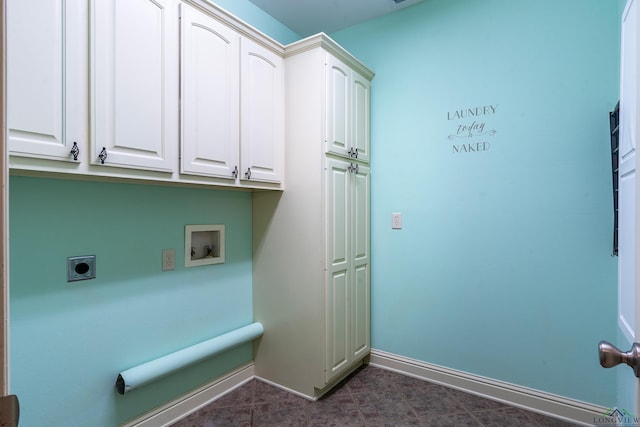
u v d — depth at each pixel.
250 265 2.24
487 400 1.97
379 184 2.41
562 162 1.80
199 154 1.57
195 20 1.55
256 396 2.01
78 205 1.41
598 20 1.70
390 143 2.37
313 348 1.96
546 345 1.85
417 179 2.26
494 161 1.99
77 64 1.16
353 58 2.18
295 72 2.03
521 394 1.90
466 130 2.08
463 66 2.09
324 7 2.28
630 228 1.05
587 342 1.74
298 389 2.03
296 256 2.03
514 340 1.94
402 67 2.32
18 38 1.02
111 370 1.52
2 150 0.47
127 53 1.29
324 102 1.95
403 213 2.31
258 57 1.89
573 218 1.77
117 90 1.26
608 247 1.69
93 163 1.20
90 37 1.19
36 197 1.29
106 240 1.50
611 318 1.69
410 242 2.29
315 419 1.78
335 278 2.04
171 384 1.77
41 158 1.07
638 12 0.67
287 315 2.08
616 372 1.66
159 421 1.70
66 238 1.37
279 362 2.12
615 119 1.58
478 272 2.05
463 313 2.09
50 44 1.09
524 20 1.89
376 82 2.43
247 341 2.09
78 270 1.40
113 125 1.25
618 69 1.66
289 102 2.06
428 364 2.21
